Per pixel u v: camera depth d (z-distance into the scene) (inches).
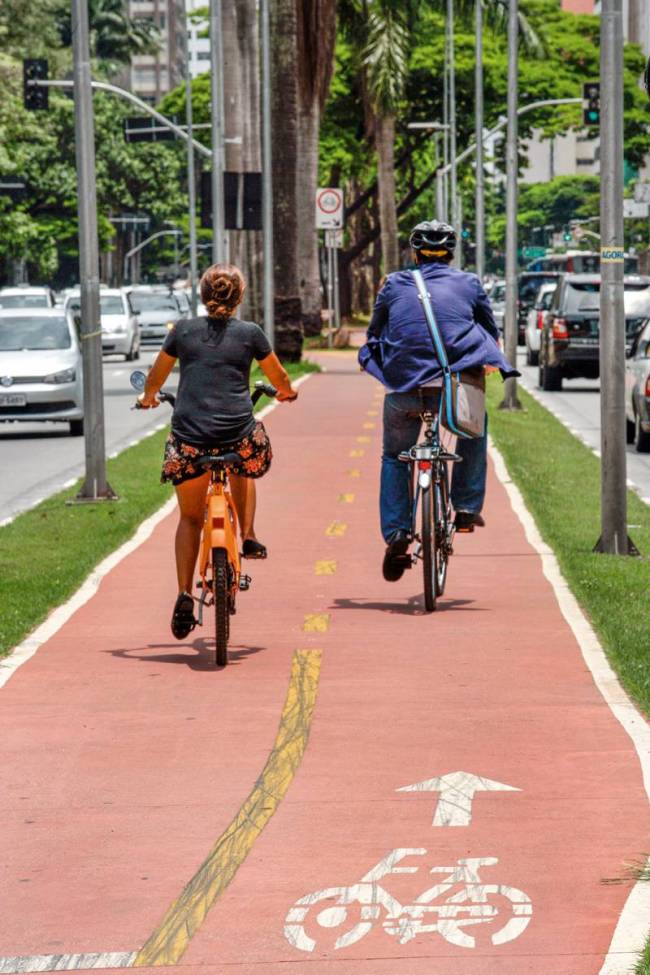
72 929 415.2
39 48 6063.0
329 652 751.7
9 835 490.6
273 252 3358.8
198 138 6530.5
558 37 6053.2
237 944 403.5
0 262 7755.9
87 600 895.7
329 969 387.2
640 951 390.3
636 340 1959.9
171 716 633.0
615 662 706.8
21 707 651.5
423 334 808.9
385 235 5152.6
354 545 1088.8
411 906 425.1
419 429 839.1
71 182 7017.7
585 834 480.1
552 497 1339.8
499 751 573.9
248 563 1019.3
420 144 6328.7
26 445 2036.2
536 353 3722.9
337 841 477.7
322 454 1710.1
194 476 734.5
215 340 734.5
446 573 968.9
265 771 552.4
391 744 585.6
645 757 562.3
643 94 6269.7
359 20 5027.1
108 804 519.5
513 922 412.2
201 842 480.4
